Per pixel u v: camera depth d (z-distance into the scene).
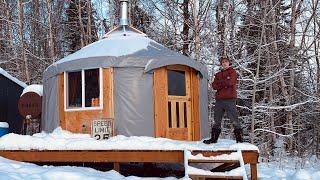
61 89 10.47
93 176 7.42
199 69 10.57
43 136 9.63
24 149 8.49
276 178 9.40
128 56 9.79
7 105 14.04
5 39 22.30
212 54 18.44
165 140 8.74
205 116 11.03
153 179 7.60
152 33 21.39
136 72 9.80
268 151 17.59
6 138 8.81
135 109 9.70
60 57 24.45
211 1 18.91
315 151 20.06
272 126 17.94
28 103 12.37
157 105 9.73
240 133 8.12
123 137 9.25
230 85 8.17
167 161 7.77
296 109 18.92
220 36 18.95
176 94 10.15
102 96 9.78
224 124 19.25
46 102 11.09
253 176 7.51
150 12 21.86
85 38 22.08
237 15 19.11
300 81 19.61
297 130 19.05
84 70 10.07
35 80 21.89
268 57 17.72
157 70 9.85
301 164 14.28
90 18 22.42
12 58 21.09
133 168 10.32
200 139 10.50
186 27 18.95
